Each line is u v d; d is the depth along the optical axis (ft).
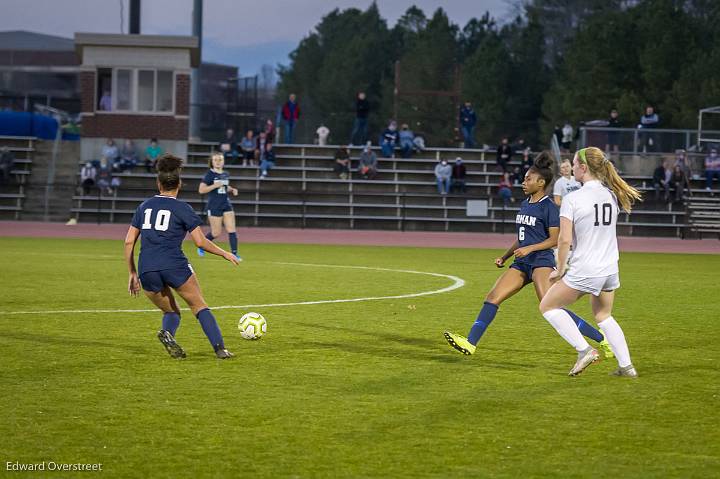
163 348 60.64
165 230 56.08
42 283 100.01
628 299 94.38
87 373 52.16
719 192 245.04
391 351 60.75
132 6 287.28
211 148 270.67
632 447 38.42
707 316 80.53
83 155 263.08
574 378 52.47
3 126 280.51
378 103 604.08
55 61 390.21
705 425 42.04
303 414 43.21
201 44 290.56
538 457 36.94
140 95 264.72
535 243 57.06
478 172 265.95
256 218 249.55
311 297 91.40
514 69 525.75
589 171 51.90
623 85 426.92
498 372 54.03
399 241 205.57
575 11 561.43
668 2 415.23
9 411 43.24
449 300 90.58
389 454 37.06
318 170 263.90
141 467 35.22
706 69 388.57
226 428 40.65
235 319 74.69
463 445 38.42
